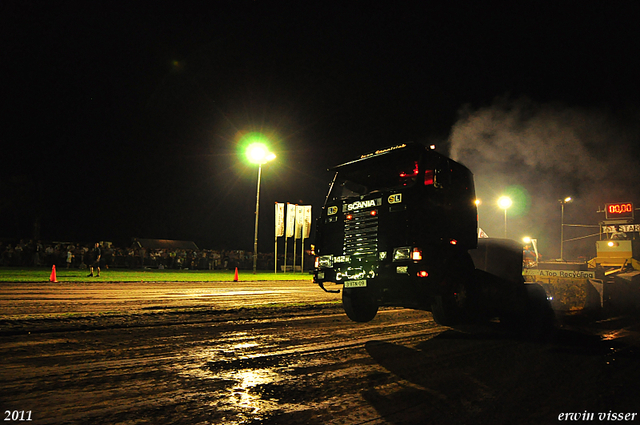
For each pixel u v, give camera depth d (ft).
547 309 29.99
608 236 54.08
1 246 96.27
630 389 16.99
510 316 29.96
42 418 12.34
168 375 16.83
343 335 26.05
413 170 25.80
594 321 35.37
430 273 24.03
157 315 31.55
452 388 16.53
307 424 12.65
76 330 25.18
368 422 13.00
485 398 15.55
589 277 39.32
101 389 14.92
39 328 25.09
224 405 13.89
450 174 27.07
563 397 15.93
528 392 16.38
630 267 48.67
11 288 48.42
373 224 25.80
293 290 58.90
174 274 85.61
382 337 25.82
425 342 24.82
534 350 23.54
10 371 16.55
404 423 13.06
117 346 21.36
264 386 15.90
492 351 23.00
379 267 24.99
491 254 29.48
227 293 50.90
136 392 14.78
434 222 25.22
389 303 28.48
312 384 16.35
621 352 23.53
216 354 20.38
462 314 25.99
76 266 99.19
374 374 17.93
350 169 29.01
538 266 44.70
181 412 13.17
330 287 67.72
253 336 25.05
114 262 106.83
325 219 29.01
